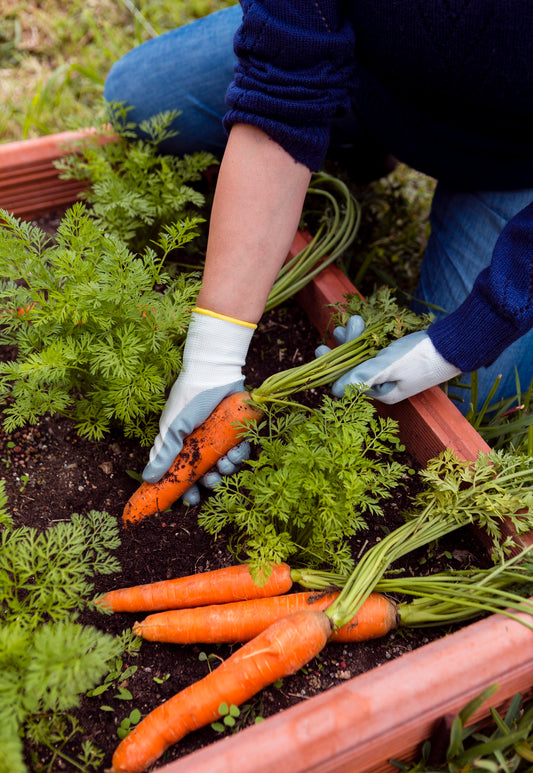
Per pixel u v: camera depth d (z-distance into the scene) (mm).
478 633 1100
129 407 1384
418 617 1344
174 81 1925
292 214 1429
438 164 1759
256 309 1463
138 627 1332
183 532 1532
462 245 1882
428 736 1109
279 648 1193
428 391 1583
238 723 1263
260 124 1330
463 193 1870
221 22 1871
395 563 1492
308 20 1261
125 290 1325
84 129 1944
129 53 2027
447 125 1611
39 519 1509
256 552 1310
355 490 1260
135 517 1516
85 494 1574
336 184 1967
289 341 1923
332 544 1402
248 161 1370
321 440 1396
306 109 1312
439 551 1510
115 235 1702
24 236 1394
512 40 1274
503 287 1368
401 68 1464
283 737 947
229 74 1872
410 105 1626
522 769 1224
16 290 1354
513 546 1377
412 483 1620
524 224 1379
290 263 1832
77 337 1399
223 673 1216
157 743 1183
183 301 1432
